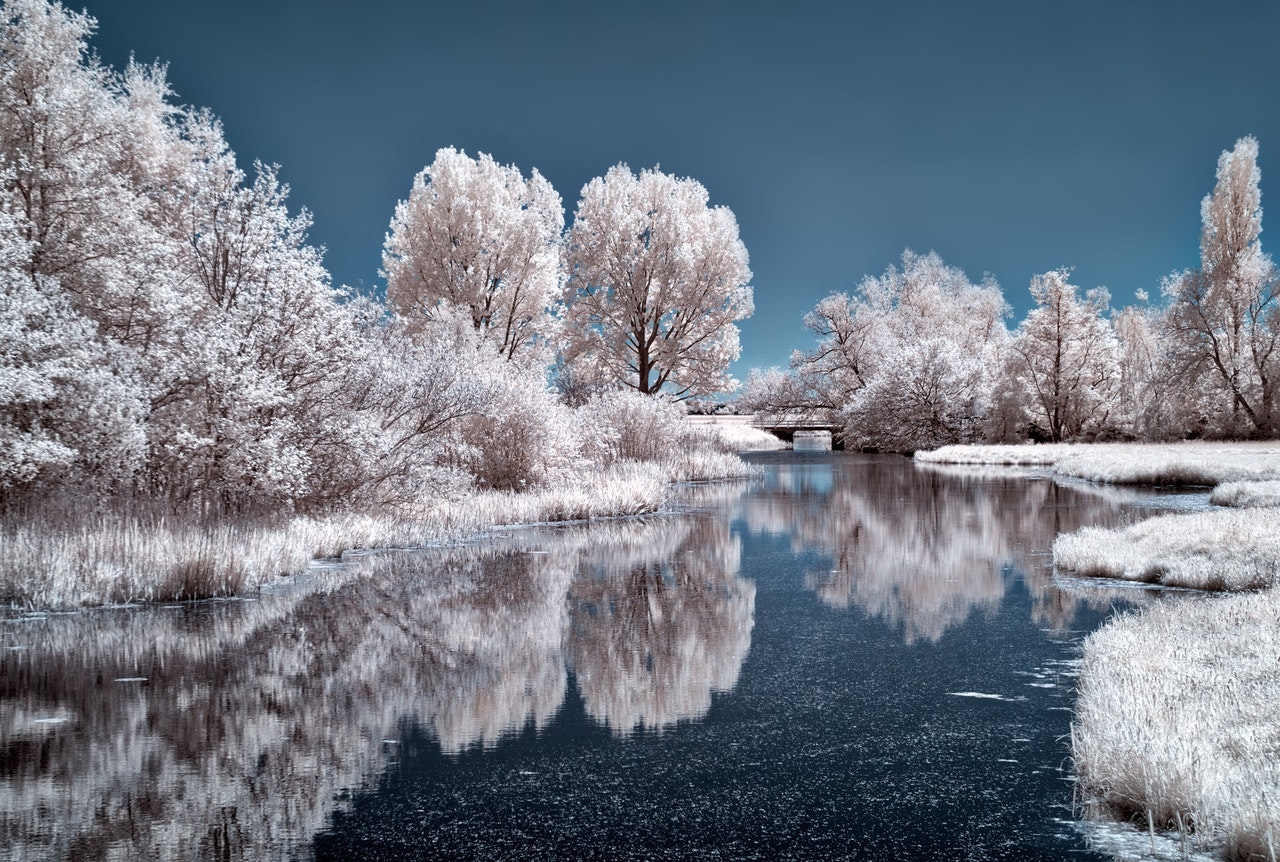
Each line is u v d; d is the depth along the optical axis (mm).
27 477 10242
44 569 9023
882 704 5883
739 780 4531
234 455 12125
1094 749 4426
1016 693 6102
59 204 12688
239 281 13484
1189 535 11719
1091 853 3615
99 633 7902
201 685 6340
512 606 9281
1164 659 5910
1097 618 8469
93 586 9164
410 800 4262
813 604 9430
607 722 5516
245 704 5891
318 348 13898
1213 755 4098
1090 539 12867
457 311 27281
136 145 15484
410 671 6746
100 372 10703
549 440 19922
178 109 18031
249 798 4285
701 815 4082
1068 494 23094
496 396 17906
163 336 12273
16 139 12836
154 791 4375
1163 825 3893
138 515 10484
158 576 9414
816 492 24703
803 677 6578
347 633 7996
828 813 4098
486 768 4707
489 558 12688
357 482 14547
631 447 28703
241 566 9945
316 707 5816
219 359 12180
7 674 6613
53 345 10602
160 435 11820
